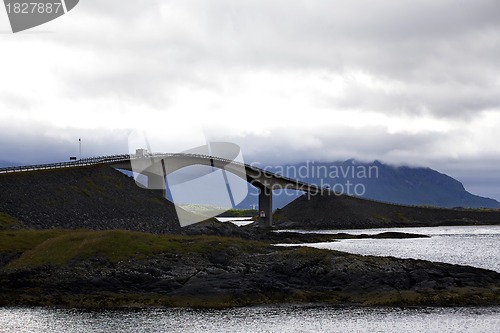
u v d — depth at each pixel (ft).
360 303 346.95
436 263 396.37
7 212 562.66
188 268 382.42
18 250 426.10
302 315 322.55
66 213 618.03
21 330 295.07
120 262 386.73
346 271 374.22
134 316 322.34
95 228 613.93
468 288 362.33
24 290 364.99
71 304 346.13
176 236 446.60
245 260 394.73
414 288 363.35
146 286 367.45
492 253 641.40
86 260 389.19
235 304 346.13
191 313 328.70
